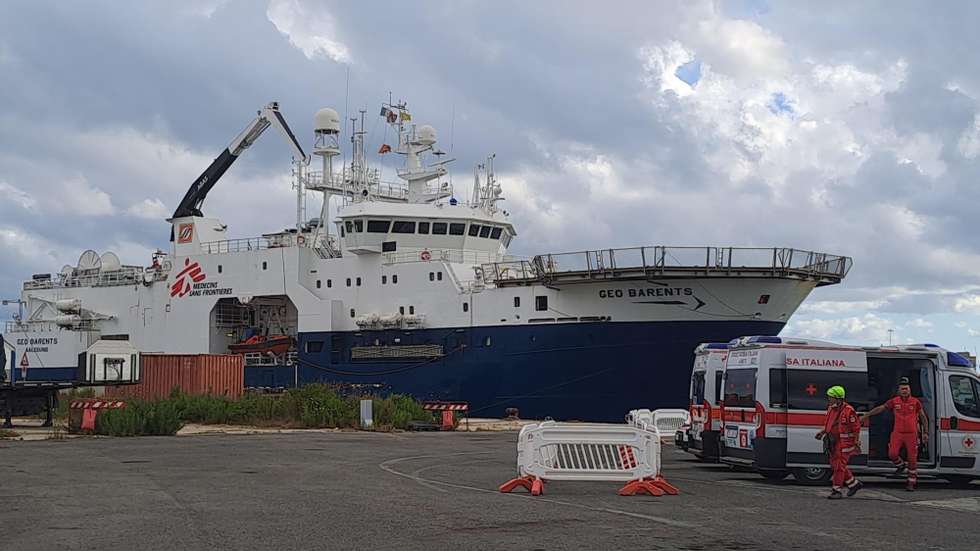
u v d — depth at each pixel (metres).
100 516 12.94
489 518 13.08
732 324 37.53
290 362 48.81
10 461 21.31
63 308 58.38
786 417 18.83
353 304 47.12
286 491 15.95
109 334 57.81
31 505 14.02
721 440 21.34
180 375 45.69
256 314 53.72
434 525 12.37
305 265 48.97
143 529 11.84
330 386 42.94
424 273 44.56
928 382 19.77
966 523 13.65
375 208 46.12
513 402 41.19
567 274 38.53
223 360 46.12
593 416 39.41
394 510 13.73
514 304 41.22
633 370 38.59
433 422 38.38
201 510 13.56
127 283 57.53
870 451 20.12
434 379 43.53
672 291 37.72
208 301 52.47
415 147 51.72
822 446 18.73
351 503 14.45
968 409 19.59
